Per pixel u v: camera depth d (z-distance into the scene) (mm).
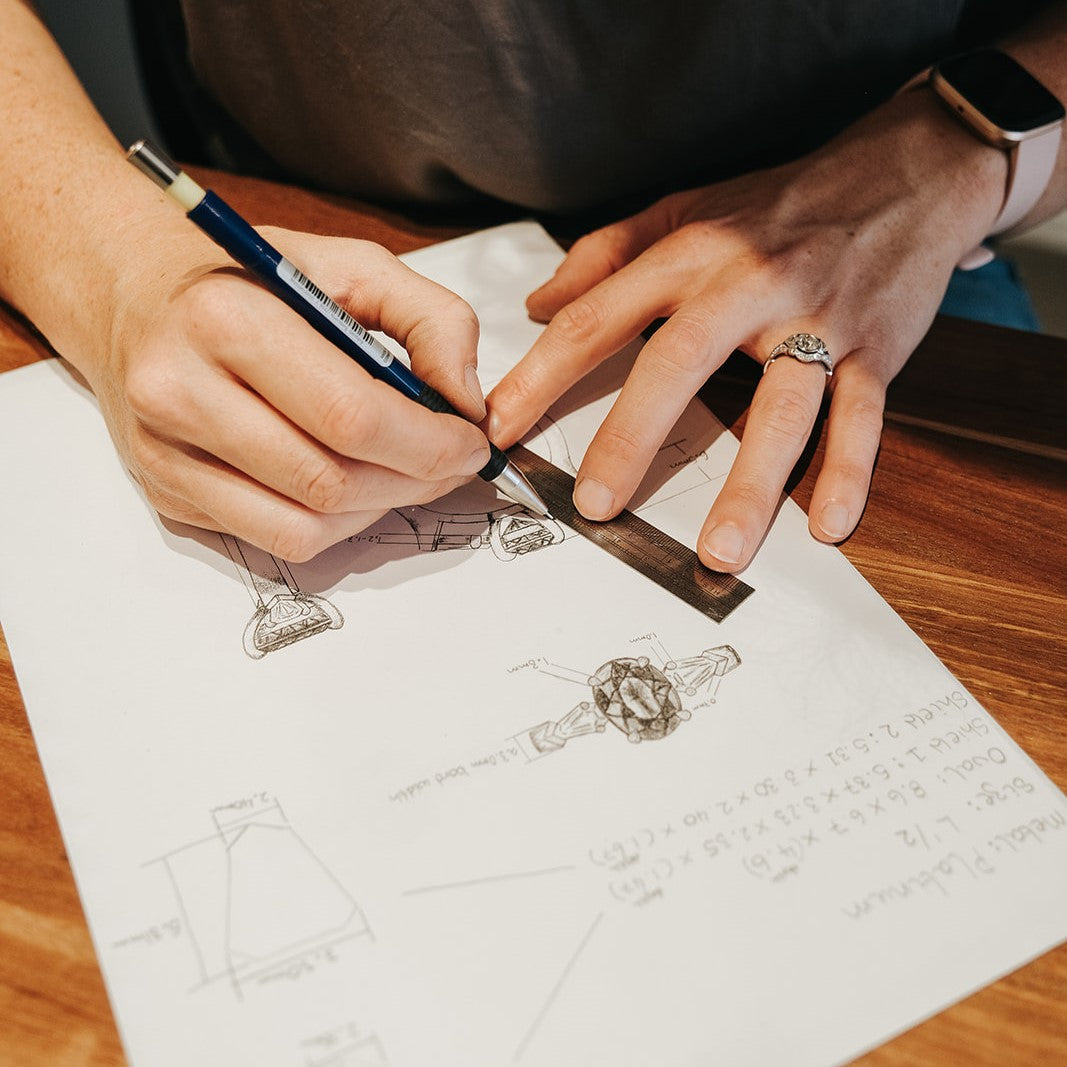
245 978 350
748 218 618
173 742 419
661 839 385
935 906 366
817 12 678
